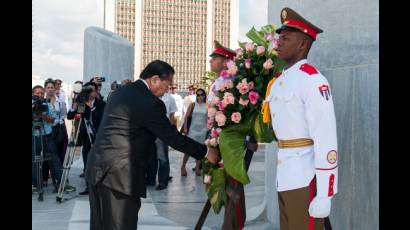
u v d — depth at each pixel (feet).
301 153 8.38
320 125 8.02
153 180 23.25
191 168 29.60
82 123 20.79
